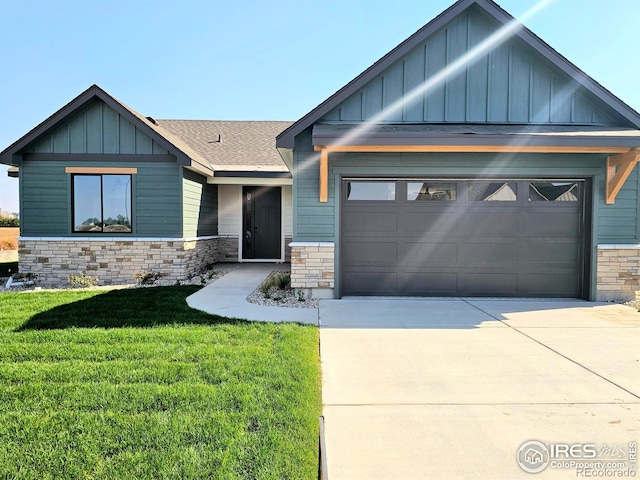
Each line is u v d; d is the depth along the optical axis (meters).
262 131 16.62
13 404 3.34
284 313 6.77
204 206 12.48
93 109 10.08
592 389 3.80
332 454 2.75
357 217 8.25
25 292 8.50
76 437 2.86
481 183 8.23
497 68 8.15
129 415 3.16
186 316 6.38
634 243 8.09
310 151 8.05
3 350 4.61
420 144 7.03
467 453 2.78
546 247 8.27
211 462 2.59
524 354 4.78
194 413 3.20
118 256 10.20
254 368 4.11
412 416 3.29
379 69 7.90
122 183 10.24
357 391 3.75
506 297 8.25
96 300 7.55
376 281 8.29
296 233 8.09
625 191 8.07
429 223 8.25
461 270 8.27
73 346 4.78
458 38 8.13
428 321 6.34
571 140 6.98
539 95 8.17
